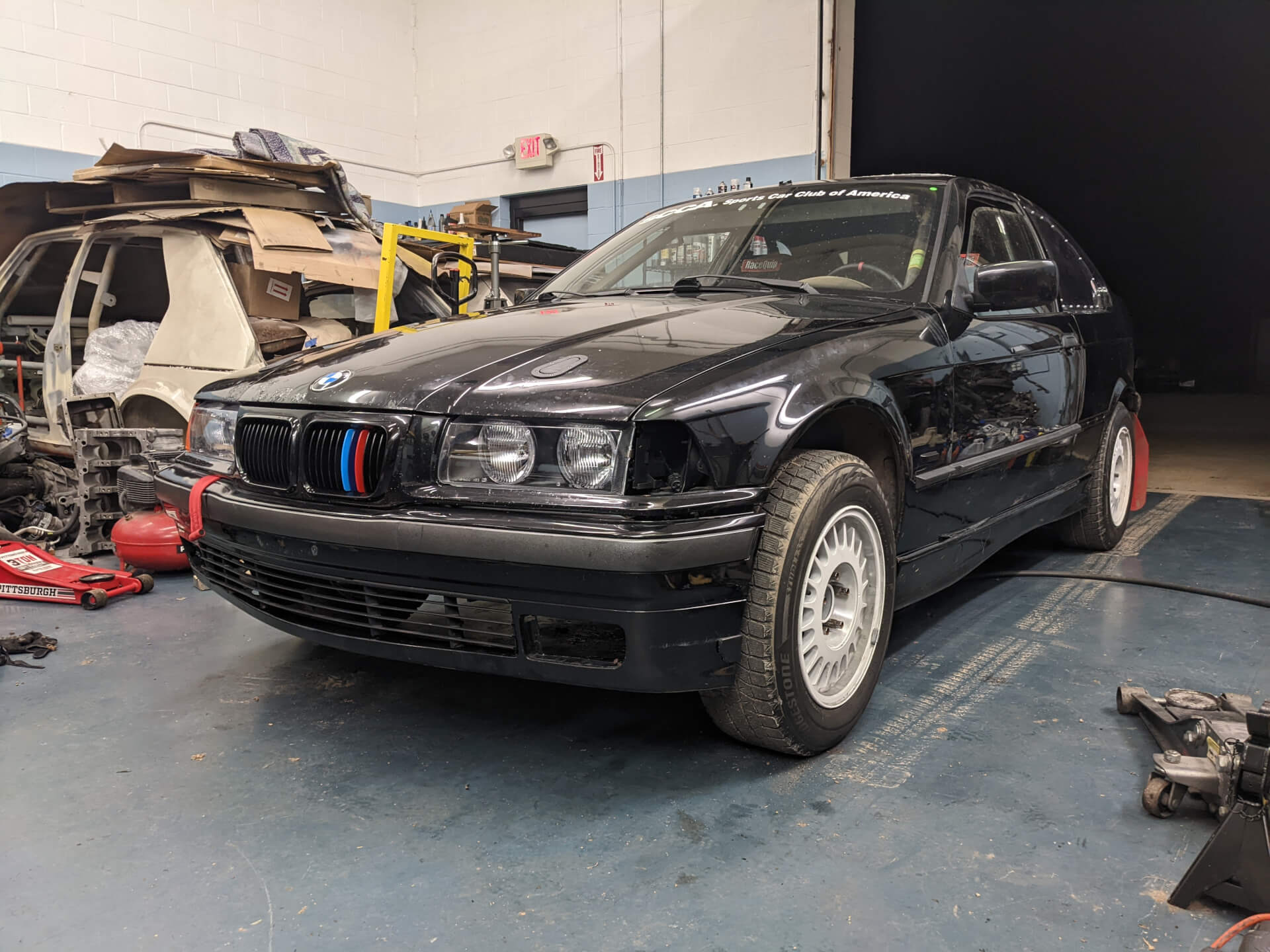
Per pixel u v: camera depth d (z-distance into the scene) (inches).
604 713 86.8
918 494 85.7
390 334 93.7
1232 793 56.2
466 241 198.1
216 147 311.0
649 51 335.9
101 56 277.6
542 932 54.0
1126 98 577.9
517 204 380.5
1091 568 139.6
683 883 58.8
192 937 54.1
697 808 68.5
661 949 52.2
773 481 69.8
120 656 105.2
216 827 66.7
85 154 275.9
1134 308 621.0
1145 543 157.9
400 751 79.0
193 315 161.8
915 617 115.7
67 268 212.2
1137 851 62.2
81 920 55.9
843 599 77.7
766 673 68.6
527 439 65.4
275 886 59.1
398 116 381.4
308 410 75.2
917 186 109.5
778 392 68.8
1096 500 140.6
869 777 73.1
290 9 332.2
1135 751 77.4
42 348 200.7
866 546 79.0
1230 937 50.0
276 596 80.8
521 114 365.4
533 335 80.0
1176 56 570.3
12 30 258.1
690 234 113.4
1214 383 610.9
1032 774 73.3
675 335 76.3
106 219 175.8
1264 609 118.0
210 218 170.2
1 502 166.7
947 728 82.3
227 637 112.5
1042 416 113.1
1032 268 90.7
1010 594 125.9
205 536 84.0
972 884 58.4
